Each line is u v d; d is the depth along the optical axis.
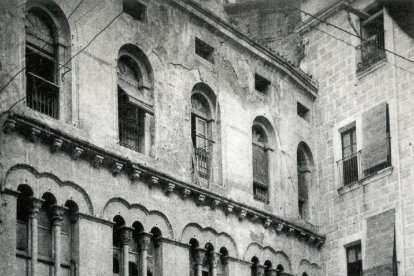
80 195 25.14
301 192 36.81
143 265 26.97
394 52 34.50
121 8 28.38
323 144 37.22
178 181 28.66
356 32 36.12
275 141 35.12
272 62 35.47
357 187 34.97
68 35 26.27
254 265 32.50
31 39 25.45
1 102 23.23
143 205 27.31
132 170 26.95
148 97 28.98
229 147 32.19
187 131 30.14
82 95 26.14
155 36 29.62
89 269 24.88
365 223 34.22
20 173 23.36
